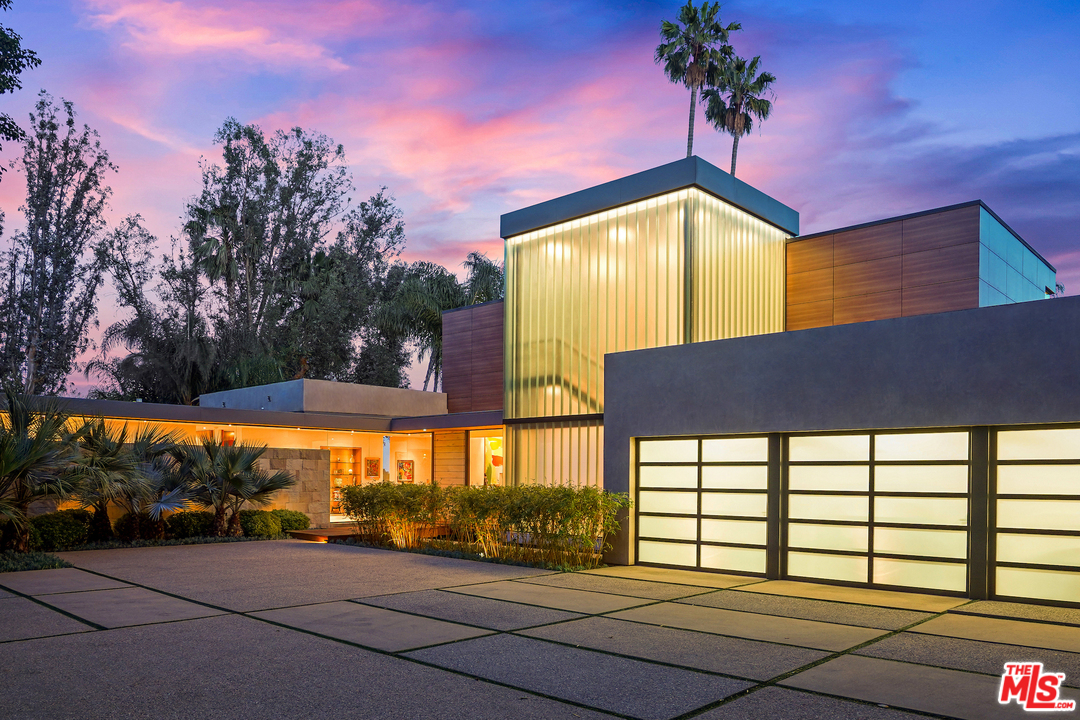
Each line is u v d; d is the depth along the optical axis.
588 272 16.12
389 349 43.62
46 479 12.64
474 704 4.89
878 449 9.80
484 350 24.72
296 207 45.00
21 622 7.41
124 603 8.48
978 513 8.86
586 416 15.67
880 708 4.83
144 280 41.00
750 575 10.84
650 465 12.27
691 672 5.65
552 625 7.33
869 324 9.81
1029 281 17.50
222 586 9.72
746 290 15.87
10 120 20.61
